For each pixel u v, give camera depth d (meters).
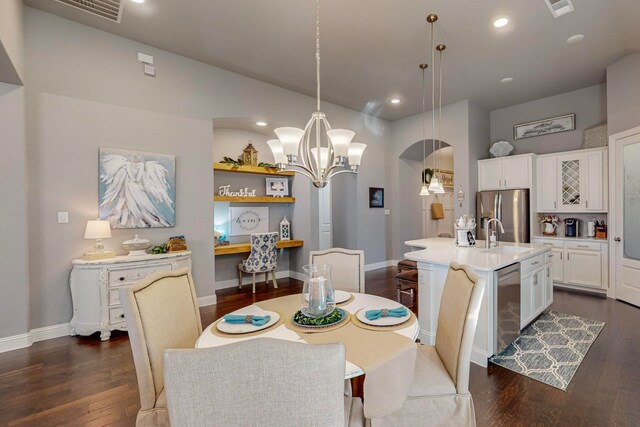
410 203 6.85
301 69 4.11
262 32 3.27
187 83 3.83
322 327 1.50
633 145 3.78
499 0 2.77
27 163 2.91
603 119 4.64
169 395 0.77
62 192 3.09
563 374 2.31
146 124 3.56
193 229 3.91
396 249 6.51
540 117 5.25
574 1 2.79
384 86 4.67
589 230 4.62
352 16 2.99
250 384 0.77
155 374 1.42
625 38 3.40
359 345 1.33
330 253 2.48
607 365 2.42
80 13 3.01
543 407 1.95
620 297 3.99
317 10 2.90
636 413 1.87
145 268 3.22
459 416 1.43
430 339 2.77
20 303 2.81
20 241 2.81
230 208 5.14
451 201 8.37
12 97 2.77
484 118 5.70
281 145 2.01
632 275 3.81
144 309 1.43
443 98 5.19
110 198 3.33
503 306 2.52
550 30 3.24
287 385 0.77
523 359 2.54
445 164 8.27
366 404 1.19
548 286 3.50
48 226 3.03
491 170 5.34
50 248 3.04
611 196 4.09
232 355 0.75
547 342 2.82
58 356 2.66
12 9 2.50
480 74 4.28
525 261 2.95
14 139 2.78
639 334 2.97
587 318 3.39
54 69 3.04
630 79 3.79
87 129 3.22
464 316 1.45
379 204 6.26
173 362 0.75
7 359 2.61
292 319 1.61
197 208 3.94
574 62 3.95
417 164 7.08
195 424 0.78
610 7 2.86
